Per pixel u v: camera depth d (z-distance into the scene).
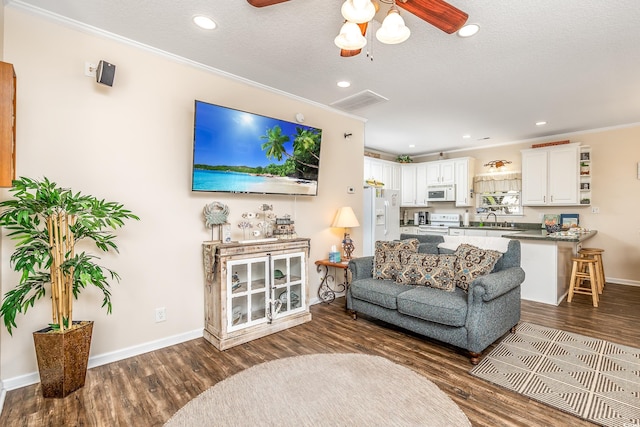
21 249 1.86
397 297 2.83
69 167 2.26
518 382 2.15
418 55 2.67
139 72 2.57
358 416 1.79
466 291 2.81
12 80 1.74
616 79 3.14
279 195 3.55
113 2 2.02
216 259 2.73
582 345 2.73
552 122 4.70
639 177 4.73
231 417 1.79
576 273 4.05
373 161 6.45
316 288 3.99
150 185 2.64
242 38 2.45
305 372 2.28
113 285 2.46
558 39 2.40
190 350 2.65
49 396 1.96
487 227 5.78
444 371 2.30
